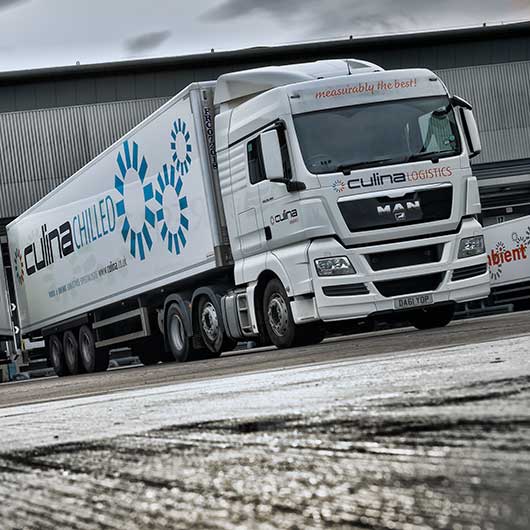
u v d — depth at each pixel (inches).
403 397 81.5
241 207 632.4
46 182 2128.4
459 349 187.2
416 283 588.1
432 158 592.7
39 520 38.8
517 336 230.1
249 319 636.7
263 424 72.6
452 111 607.2
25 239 1159.6
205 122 660.1
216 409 102.4
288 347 610.5
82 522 37.0
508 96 2331.4
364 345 446.3
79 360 1031.0
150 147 743.7
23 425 118.9
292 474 42.6
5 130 2126.0
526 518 27.8
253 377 190.2
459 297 592.7
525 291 1478.8
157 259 754.8
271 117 596.1
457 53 2373.3
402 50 2386.8
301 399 100.1
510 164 1979.6
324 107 589.6
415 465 39.6
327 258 576.1
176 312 741.3
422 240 585.6
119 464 57.6
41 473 58.2
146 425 91.0
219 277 712.4
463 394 74.6
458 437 46.7
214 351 692.1
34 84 2272.4
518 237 1453.0
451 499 31.2
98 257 894.4
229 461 51.6
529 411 54.7
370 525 29.7
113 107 2199.8
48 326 1117.7
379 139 589.6
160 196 735.1
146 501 40.4
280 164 581.0
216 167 658.8
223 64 2370.8
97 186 876.6
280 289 606.2
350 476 39.2
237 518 33.6
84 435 88.3
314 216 576.7
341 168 581.3
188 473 48.5
